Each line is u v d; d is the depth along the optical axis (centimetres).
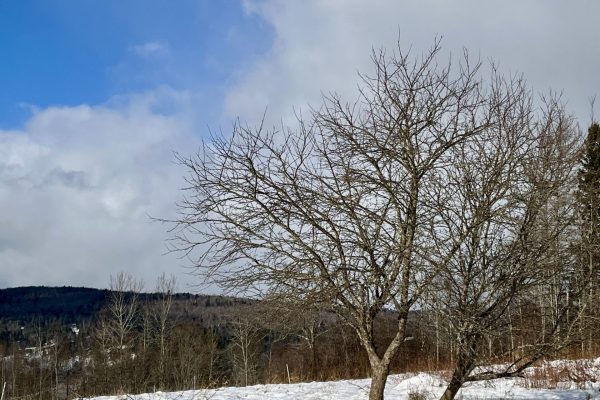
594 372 1388
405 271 721
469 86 766
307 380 2089
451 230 752
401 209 734
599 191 783
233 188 743
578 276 791
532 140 795
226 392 1627
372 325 777
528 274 761
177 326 3553
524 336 834
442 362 1703
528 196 766
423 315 780
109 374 3111
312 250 717
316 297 712
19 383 3331
